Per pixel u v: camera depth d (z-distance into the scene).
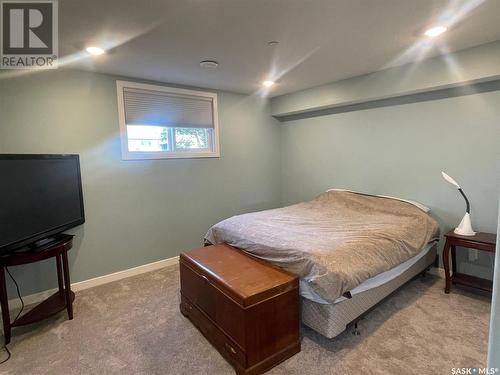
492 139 2.63
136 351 1.95
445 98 2.88
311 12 1.77
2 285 2.01
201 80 3.28
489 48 2.34
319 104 3.66
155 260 3.42
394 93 2.96
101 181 2.98
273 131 4.52
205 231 3.84
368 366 1.75
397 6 1.72
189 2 1.61
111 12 1.70
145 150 3.34
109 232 3.06
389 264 2.15
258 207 4.42
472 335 2.02
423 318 2.24
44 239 2.31
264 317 1.71
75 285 2.87
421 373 1.69
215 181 3.89
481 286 2.52
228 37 2.11
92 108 2.89
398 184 3.32
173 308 2.50
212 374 1.73
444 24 1.98
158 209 3.41
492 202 2.67
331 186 4.03
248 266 2.10
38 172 2.26
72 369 1.80
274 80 3.34
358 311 2.03
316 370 1.74
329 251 1.99
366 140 3.56
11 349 1.99
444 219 2.99
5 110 2.44
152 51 2.34
